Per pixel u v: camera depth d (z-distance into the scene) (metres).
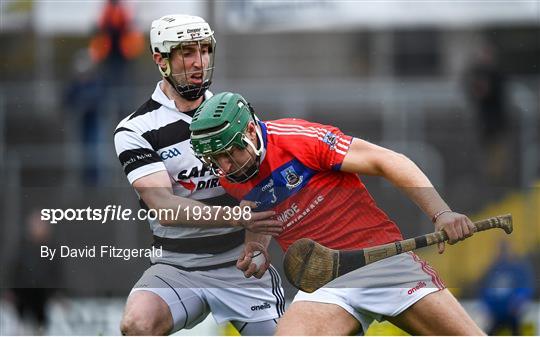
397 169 14.52
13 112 34.09
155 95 15.74
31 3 36.44
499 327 17.33
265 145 14.67
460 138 33.41
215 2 35.22
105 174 31.06
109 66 33.62
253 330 16.28
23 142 33.56
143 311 15.23
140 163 15.48
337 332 14.56
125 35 33.75
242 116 14.28
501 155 33.44
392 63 37.00
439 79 36.69
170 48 15.38
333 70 36.75
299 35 37.09
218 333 19.16
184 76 15.47
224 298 16.02
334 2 36.94
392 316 14.82
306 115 33.44
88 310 17.45
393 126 33.41
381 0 37.16
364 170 14.60
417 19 37.00
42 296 17.67
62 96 33.31
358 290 14.73
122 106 32.81
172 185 15.70
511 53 37.72
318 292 14.82
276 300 16.25
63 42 36.22
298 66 36.94
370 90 33.72
